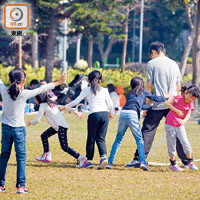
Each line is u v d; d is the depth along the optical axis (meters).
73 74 59.34
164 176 17.05
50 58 59.97
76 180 16.20
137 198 13.68
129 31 150.75
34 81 41.22
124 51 91.31
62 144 18.72
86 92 18.92
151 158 19.33
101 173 17.53
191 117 19.88
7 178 16.39
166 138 18.27
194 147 19.08
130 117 18.12
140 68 79.88
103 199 13.53
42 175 17.00
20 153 14.29
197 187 15.24
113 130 32.88
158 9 149.38
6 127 14.20
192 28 61.97
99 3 60.44
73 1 59.31
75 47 158.12
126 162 20.16
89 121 18.62
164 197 13.83
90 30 61.97
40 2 54.62
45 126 34.09
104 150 18.45
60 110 19.30
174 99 17.78
